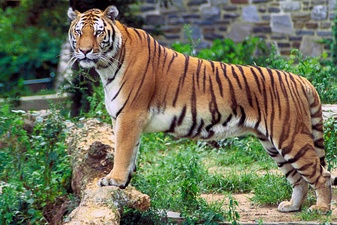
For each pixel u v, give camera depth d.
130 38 11.51
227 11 27.30
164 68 11.54
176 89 11.50
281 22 26.89
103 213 10.20
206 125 11.56
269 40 27.11
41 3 23.09
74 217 10.16
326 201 11.62
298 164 11.55
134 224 11.52
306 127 11.62
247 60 24.33
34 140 13.89
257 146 15.79
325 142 14.12
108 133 13.58
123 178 11.23
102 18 11.30
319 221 11.42
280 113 11.52
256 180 13.77
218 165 15.35
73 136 13.76
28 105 21.89
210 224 11.35
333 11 26.38
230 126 11.62
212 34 27.47
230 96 11.50
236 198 13.19
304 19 26.70
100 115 16.08
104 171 11.95
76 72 14.38
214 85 11.53
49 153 12.70
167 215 11.82
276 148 11.62
